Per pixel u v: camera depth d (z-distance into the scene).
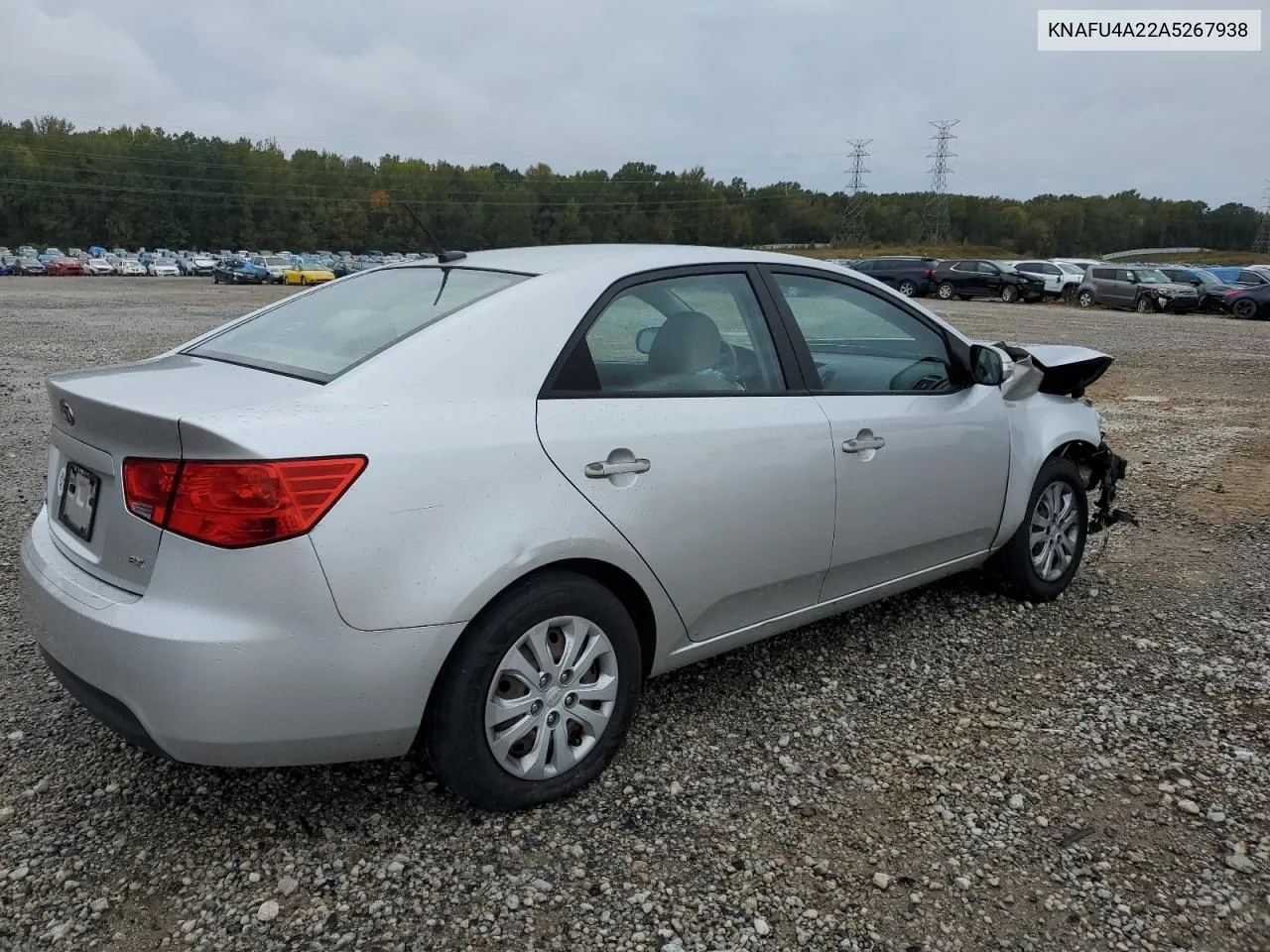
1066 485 4.33
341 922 2.23
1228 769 2.97
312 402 2.33
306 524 2.17
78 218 112.94
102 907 2.25
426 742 2.50
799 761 2.97
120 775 2.78
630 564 2.70
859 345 3.50
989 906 2.34
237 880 2.36
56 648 2.42
